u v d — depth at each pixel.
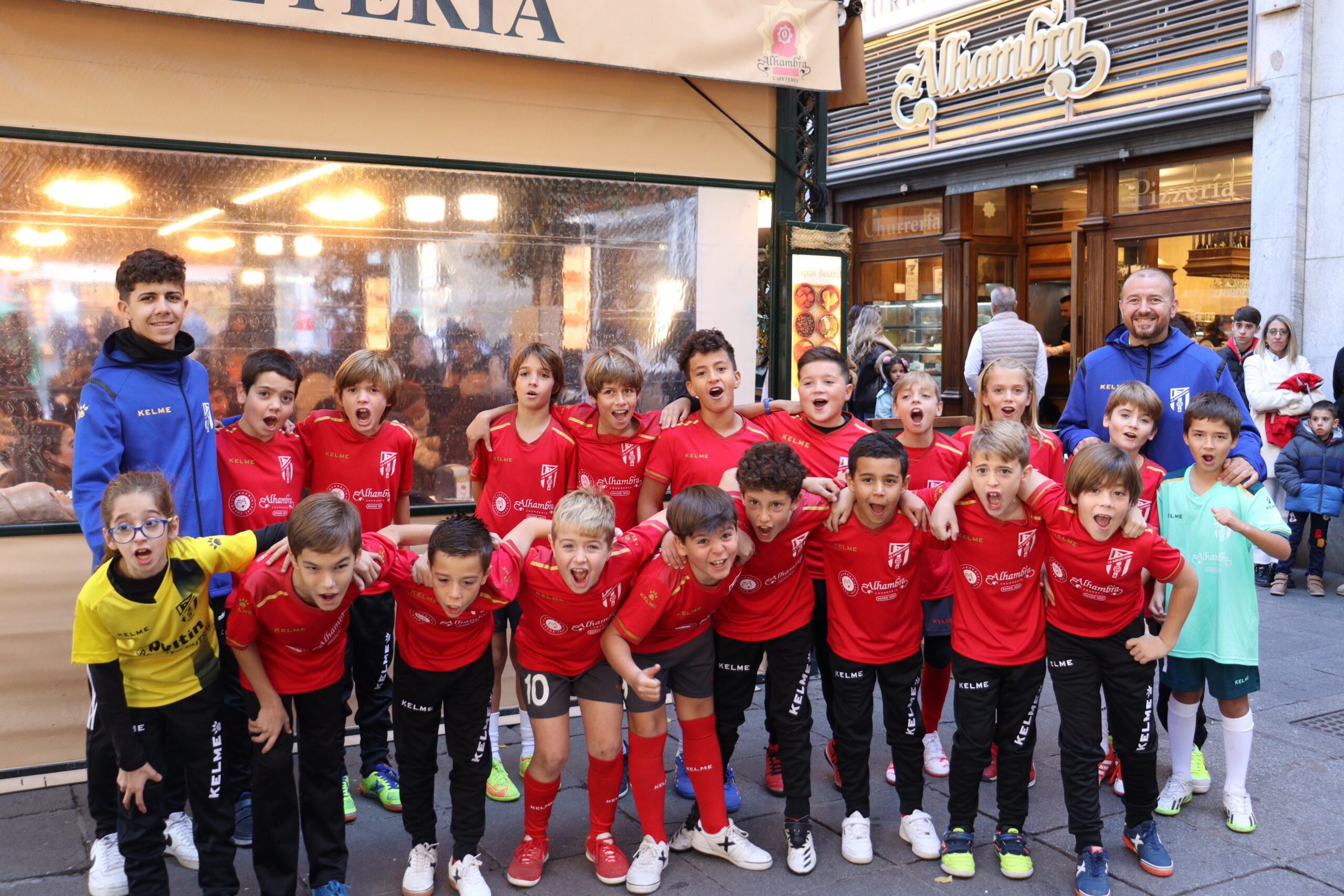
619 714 3.35
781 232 5.16
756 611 3.47
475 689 3.19
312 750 3.07
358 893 3.21
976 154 9.54
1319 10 7.20
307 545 2.74
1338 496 6.66
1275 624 6.19
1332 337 7.27
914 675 3.51
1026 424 3.98
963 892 3.24
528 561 3.20
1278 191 7.43
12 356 3.90
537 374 3.91
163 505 2.79
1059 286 9.83
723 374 3.71
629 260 4.95
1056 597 3.31
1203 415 3.61
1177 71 8.02
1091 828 3.24
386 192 4.46
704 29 4.57
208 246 4.18
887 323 11.12
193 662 2.96
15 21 3.74
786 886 3.28
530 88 4.59
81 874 3.30
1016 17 9.29
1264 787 3.98
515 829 3.68
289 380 3.59
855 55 5.23
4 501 3.90
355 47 4.25
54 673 3.93
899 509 3.36
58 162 3.90
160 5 3.62
